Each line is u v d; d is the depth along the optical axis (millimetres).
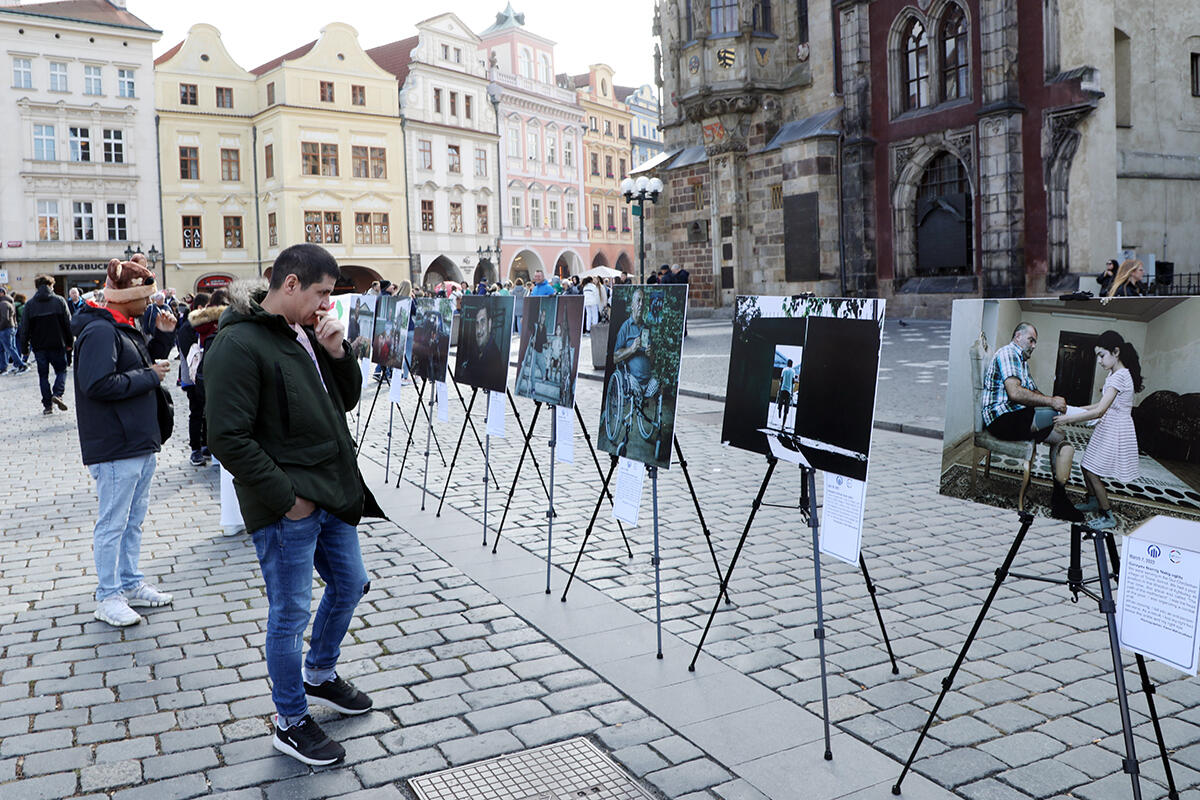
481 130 58469
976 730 3998
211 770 3811
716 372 17203
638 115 78500
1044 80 22484
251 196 52531
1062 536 6906
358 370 4254
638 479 5121
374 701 4414
